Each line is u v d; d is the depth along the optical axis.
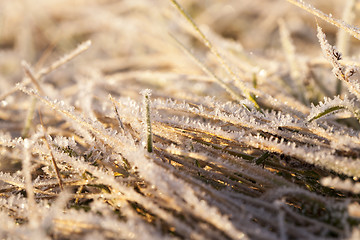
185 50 0.44
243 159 0.41
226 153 0.42
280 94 0.46
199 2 0.82
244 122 0.42
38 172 0.42
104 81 0.52
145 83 0.56
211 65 0.54
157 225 0.39
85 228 0.39
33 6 0.79
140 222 0.39
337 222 0.39
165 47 0.68
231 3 0.81
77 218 0.39
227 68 0.43
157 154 0.42
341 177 0.41
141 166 0.40
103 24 0.77
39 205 0.40
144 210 0.40
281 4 0.75
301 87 0.48
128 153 0.40
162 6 0.74
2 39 0.78
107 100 0.45
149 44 0.70
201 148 0.42
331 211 0.39
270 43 0.72
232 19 0.78
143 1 0.76
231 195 0.40
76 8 0.82
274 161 0.42
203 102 0.44
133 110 0.43
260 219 0.39
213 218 0.38
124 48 0.73
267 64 0.52
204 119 0.45
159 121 0.43
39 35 0.79
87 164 0.41
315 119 0.41
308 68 0.49
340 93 0.46
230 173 0.41
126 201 0.40
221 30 0.77
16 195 0.42
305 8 0.42
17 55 0.72
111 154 0.42
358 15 0.58
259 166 0.41
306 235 0.38
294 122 0.42
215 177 0.41
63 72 0.64
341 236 0.38
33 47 0.76
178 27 0.71
